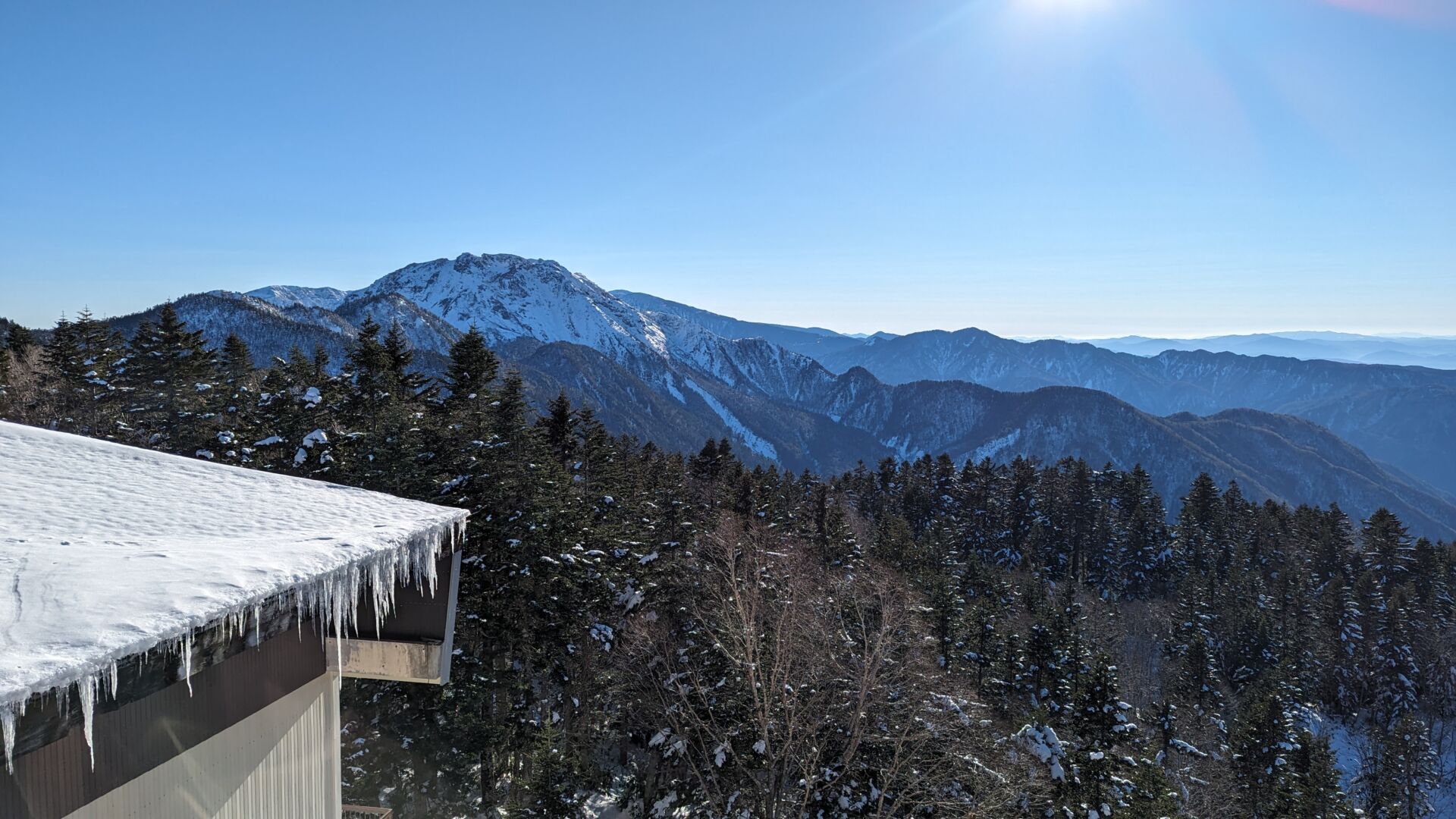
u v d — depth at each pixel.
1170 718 34.28
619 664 22.22
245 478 7.16
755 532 27.14
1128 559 72.38
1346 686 54.78
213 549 4.76
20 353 41.00
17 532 4.64
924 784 18.02
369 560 5.37
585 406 40.84
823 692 17.67
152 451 7.50
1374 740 45.62
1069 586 56.25
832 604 22.73
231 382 35.25
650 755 22.77
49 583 3.81
